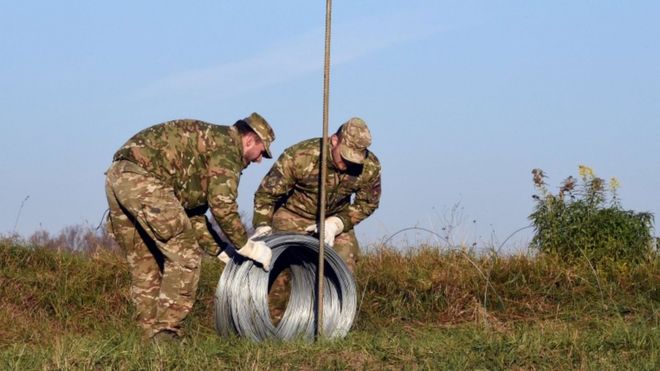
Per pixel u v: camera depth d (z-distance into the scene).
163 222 7.68
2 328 9.33
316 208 9.02
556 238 11.30
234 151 7.98
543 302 10.38
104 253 11.23
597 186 11.45
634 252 11.17
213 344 7.63
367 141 8.59
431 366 7.09
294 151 8.77
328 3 8.16
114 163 7.88
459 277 10.66
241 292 8.32
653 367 7.19
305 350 7.46
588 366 7.22
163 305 7.82
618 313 9.74
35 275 10.66
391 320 10.02
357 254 9.30
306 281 8.86
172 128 7.93
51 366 6.92
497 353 7.45
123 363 7.01
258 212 8.84
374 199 9.09
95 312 10.05
